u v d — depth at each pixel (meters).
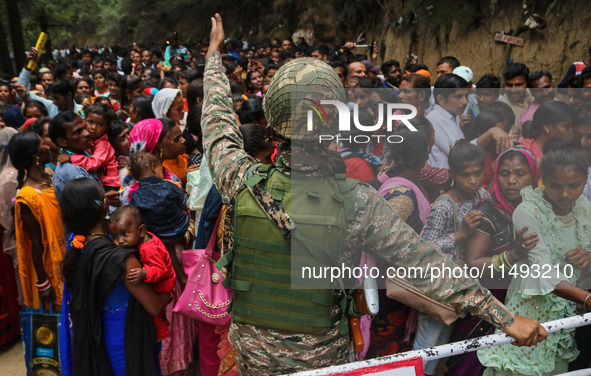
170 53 11.32
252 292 1.47
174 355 2.86
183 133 3.53
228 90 1.77
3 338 3.52
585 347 2.36
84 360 2.27
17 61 14.80
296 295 1.44
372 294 1.58
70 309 2.35
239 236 1.47
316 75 1.42
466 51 9.20
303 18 18.89
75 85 6.92
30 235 2.72
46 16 23.66
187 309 2.43
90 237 2.31
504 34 8.22
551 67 7.37
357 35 15.50
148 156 2.78
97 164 3.08
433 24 10.21
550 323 1.58
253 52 14.59
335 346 1.52
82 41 38.12
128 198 2.79
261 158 2.56
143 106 4.05
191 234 2.93
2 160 3.43
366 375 1.39
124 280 2.23
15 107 5.13
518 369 2.09
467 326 2.19
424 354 1.47
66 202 2.25
